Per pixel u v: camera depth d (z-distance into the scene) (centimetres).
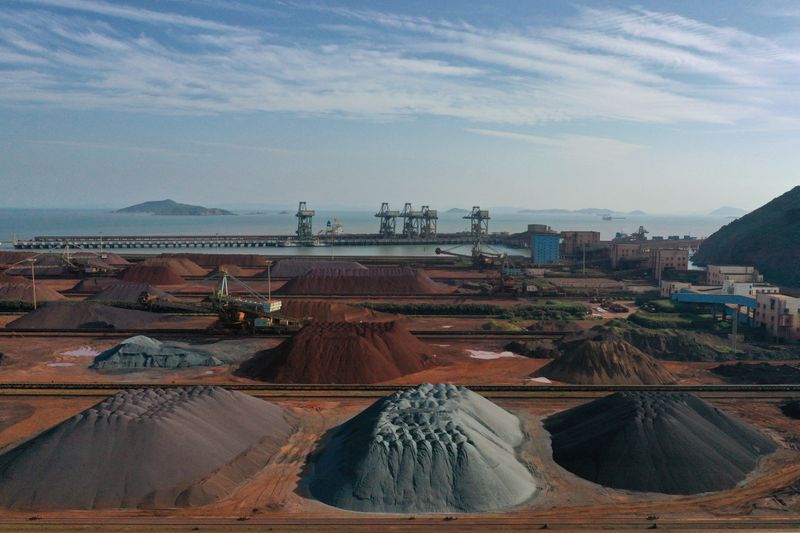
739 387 5609
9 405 5050
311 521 3209
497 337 7806
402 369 6162
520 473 3725
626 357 6047
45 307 8444
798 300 7662
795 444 4309
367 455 3597
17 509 3266
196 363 6388
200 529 3108
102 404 4056
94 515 3231
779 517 3266
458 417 4053
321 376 5859
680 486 3578
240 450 3975
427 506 3362
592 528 3152
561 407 5125
